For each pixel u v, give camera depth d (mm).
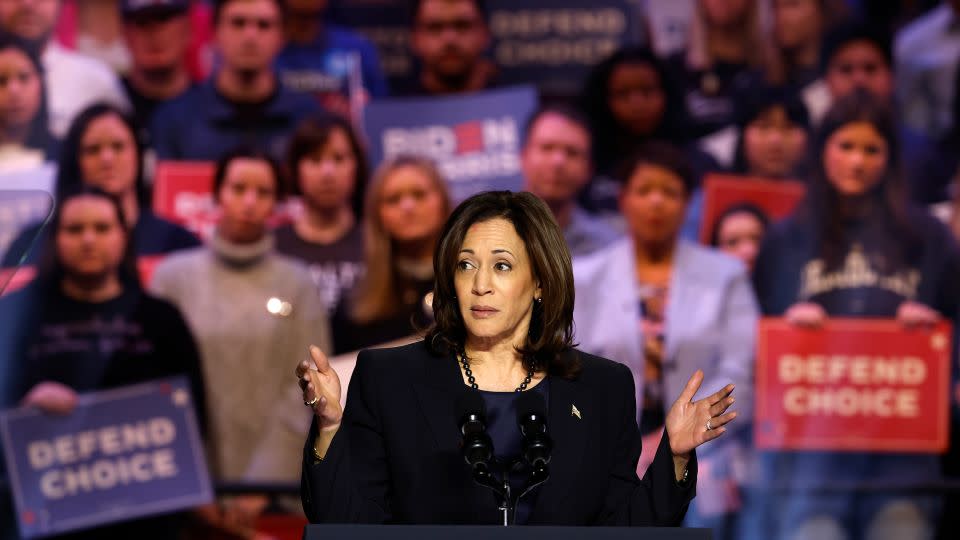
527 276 5480
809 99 13992
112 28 13648
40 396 13281
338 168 13750
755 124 13953
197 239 13648
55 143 13492
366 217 13789
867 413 13797
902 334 13844
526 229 5488
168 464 13422
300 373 4980
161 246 13594
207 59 13750
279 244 13703
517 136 13906
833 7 14000
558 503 5266
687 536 4379
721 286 13852
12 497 13141
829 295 13891
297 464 13523
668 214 13867
